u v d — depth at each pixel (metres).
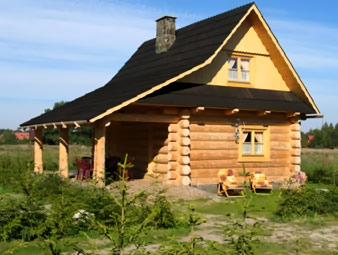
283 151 19.64
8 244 8.28
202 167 17.39
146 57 22.50
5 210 8.91
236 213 12.62
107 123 15.28
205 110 17.55
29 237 8.51
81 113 16.58
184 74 15.95
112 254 5.17
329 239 9.70
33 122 21.16
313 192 12.88
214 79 17.78
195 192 15.50
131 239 5.30
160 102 15.74
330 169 22.52
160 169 17.47
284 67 19.06
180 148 16.78
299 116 19.80
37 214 9.10
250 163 18.67
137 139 19.53
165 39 20.69
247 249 5.99
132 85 18.11
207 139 17.56
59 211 9.02
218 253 5.71
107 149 22.66
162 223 10.20
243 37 18.61
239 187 16.31
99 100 18.03
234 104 17.33
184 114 16.72
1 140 64.31
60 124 17.25
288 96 19.44
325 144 81.50
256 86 18.92
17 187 14.83
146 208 10.26
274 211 12.98
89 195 10.32
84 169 18.14
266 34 18.48
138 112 18.70
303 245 9.05
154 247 8.53
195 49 18.08
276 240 9.51
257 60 19.00
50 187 13.75
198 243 8.81
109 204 9.59
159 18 21.06
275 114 19.45
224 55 18.11
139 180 17.92
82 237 8.88
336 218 12.09
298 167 19.50
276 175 19.34
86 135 62.44
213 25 18.75
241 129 18.47
